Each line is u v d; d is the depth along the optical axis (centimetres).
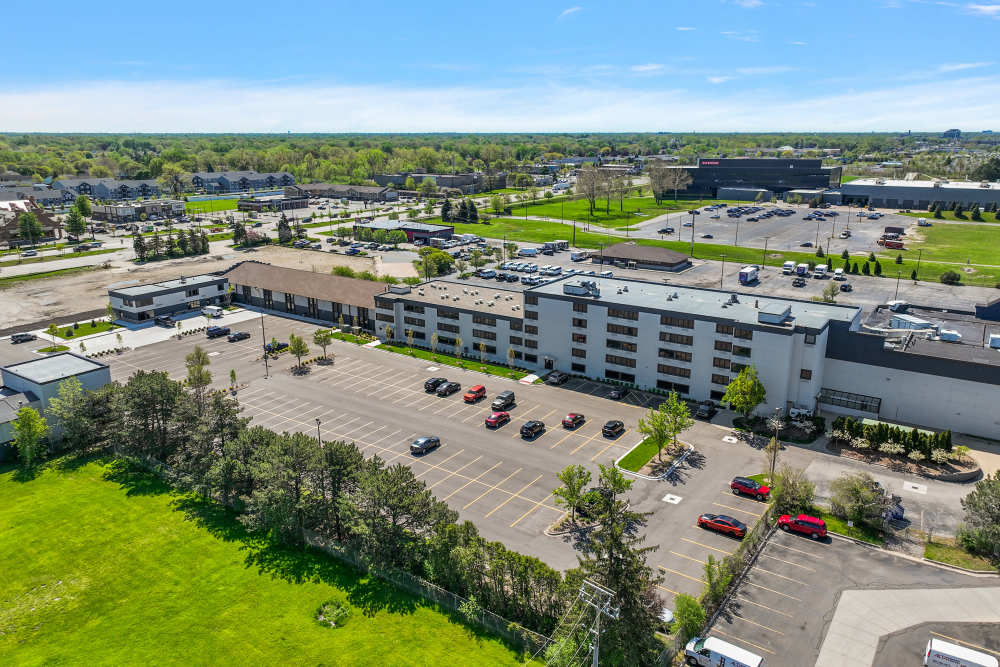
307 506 6719
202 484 7469
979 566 6269
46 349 12862
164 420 8631
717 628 5509
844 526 6969
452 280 14988
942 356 9162
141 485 8019
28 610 5900
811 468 8138
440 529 5991
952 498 7444
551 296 11306
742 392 9056
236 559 6569
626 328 10681
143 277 19275
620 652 4812
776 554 6525
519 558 5553
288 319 15125
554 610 5444
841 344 9594
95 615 5828
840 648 5278
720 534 6812
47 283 18588
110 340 13488
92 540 6912
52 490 7912
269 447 6975
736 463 8294
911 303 15675
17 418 8700
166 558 6588
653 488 7719
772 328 9281
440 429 9325
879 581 6097
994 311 11788
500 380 11250
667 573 6188
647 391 10694
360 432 9219
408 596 5994
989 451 8562
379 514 6328
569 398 10438
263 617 5744
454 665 5153
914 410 9312
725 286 17638
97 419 9006
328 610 5812
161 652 5378
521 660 5181
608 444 8856
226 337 13812
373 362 12225
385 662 5203
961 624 5528
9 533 7038
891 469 8094
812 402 9538
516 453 8600
